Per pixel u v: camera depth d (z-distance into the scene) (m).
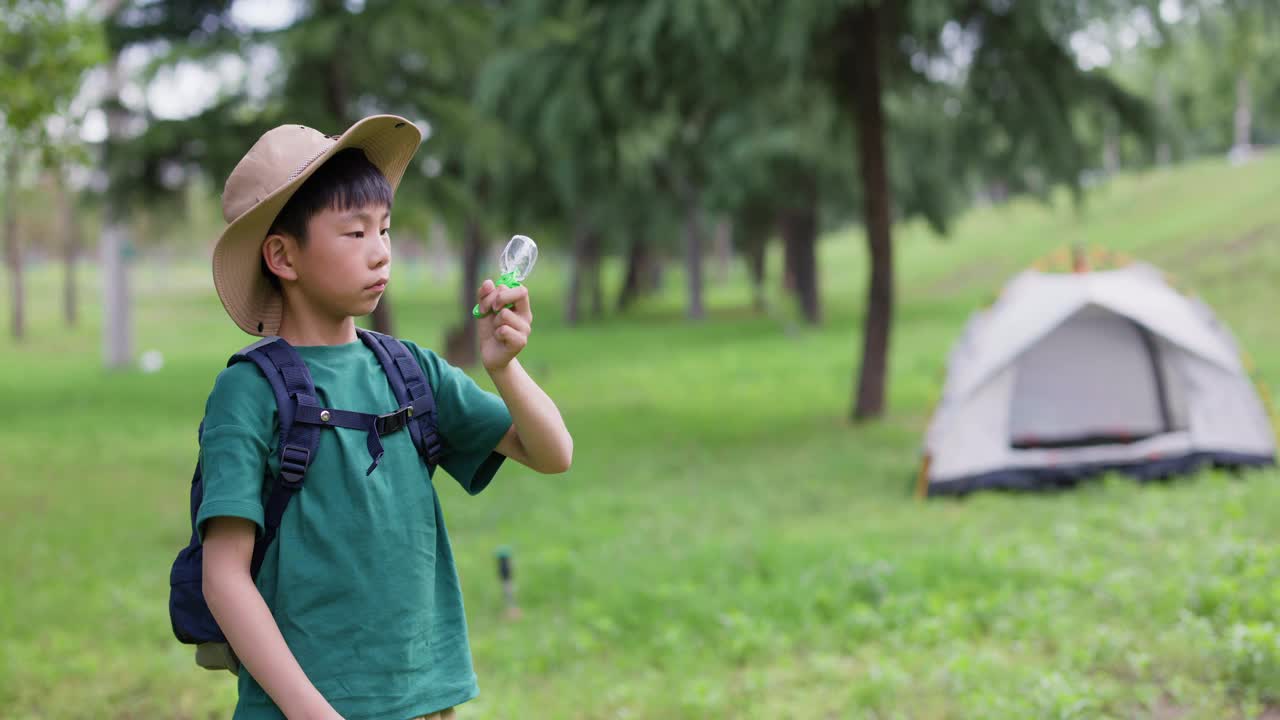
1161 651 4.71
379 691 1.78
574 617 5.96
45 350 29.48
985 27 12.09
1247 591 5.26
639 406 15.86
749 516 8.52
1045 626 5.14
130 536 8.55
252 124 10.41
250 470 1.70
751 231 31.88
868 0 11.17
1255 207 34.56
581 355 24.36
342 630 1.76
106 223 11.32
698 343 25.80
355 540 1.77
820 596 5.79
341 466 1.77
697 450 11.94
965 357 9.13
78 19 8.35
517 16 11.47
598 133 12.62
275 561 1.75
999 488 8.91
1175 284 9.66
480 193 19.53
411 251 77.88
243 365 1.78
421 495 1.87
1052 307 9.02
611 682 4.91
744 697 4.57
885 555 6.60
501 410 1.98
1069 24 11.16
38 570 7.36
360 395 1.83
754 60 11.49
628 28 11.33
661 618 5.76
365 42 10.05
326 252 1.79
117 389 19.70
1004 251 41.31
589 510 9.02
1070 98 12.37
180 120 10.16
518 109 12.18
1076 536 6.94
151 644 5.78
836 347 22.86
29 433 14.51
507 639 5.59
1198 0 10.52
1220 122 52.00
